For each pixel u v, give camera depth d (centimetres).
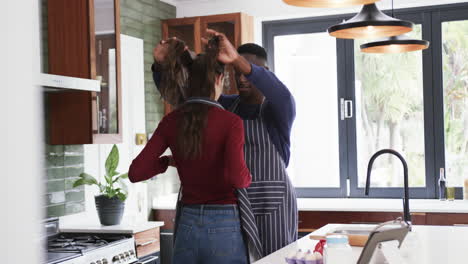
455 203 432
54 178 355
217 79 192
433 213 411
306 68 510
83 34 346
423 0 457
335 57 503
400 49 339
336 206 431
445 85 475
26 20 16
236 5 498
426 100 478
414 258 183
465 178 456
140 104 459
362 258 119
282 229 213
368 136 495
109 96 366
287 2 201
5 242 16
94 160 400
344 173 499
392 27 276
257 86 197
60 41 350
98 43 354
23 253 16
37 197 17
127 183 435
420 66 481
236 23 467
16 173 16
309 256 157
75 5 347
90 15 346
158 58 205
